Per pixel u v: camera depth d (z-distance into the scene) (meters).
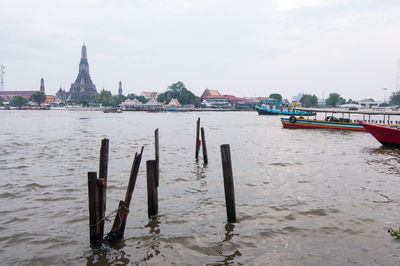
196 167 18.33
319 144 30.19
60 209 11.06
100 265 7.37
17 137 36.38
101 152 8.12
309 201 11.83
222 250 8.07
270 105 112.12
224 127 56.19
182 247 8.21
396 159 21.08
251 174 16.56
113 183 14.45
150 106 180.25
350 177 15.64
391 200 11.88
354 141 32.78
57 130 47.56
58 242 8.50
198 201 11.91
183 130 48.91
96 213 8.02
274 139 35.09
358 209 10.92
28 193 12.98
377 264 7.34
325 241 8.54
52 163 19.70
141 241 8.53
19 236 8.88
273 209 10.98
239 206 11.32
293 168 18.08
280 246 8.28
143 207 11.19
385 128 26.39
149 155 22.88
